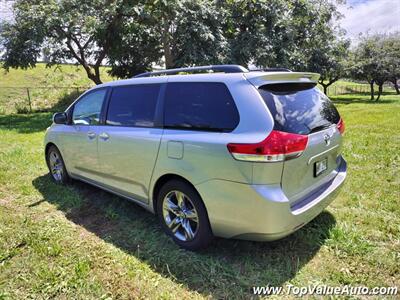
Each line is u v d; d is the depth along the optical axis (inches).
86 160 148.9
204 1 484.1
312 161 97.1
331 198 110.0
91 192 164.2
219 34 510.0
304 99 103.0
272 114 86.7
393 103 774.5
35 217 136.6
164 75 124.6
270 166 83.0
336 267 96.7
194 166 96.6
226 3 534.6
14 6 483.5
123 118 126.9
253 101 88.2
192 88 103.0
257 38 540.4
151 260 102.7
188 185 101.3
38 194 164.7
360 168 195.3
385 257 100.6
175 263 100.6
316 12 725.3
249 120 87.4
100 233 121.6
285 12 600.1
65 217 136.8
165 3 439.2
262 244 109.4
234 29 563.2
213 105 96.0
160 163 107.8
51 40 495.8
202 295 86.4
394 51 914.1
